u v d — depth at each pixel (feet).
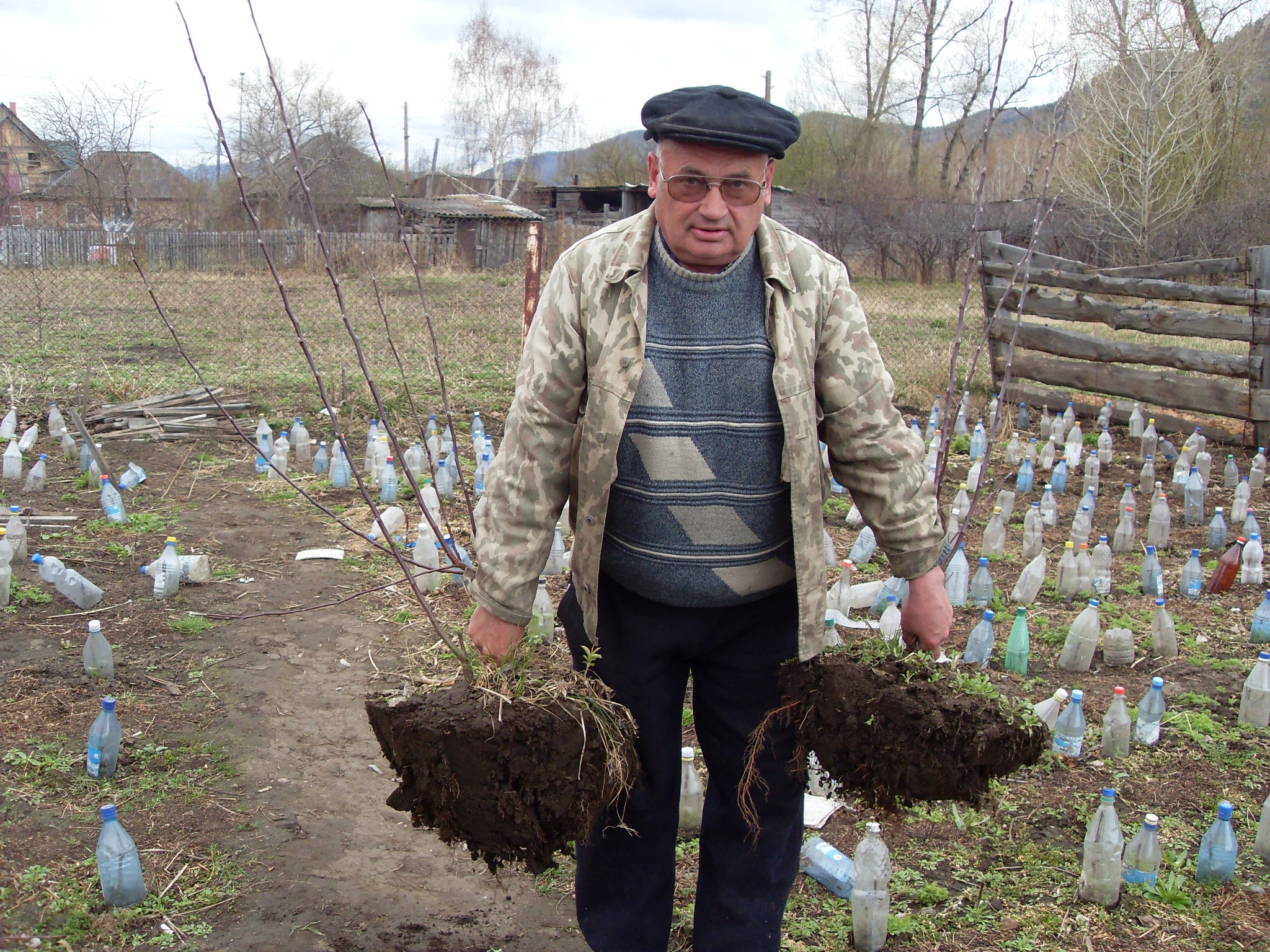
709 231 7.25
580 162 167.22
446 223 108.27
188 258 78.95
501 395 38.34
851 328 7.78
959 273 80.23
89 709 14.60
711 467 7.65
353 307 61.77
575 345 7.57
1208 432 33.09
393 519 22.94
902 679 7.91
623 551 8.00
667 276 7.58
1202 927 10.78
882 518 7.93
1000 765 7.73
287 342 49.11
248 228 104.42
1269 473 30.07
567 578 20.29
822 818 12.46
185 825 12.13
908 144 126.62
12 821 11.89
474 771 7.38
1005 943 10.50
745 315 7.60
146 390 35.96
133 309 58.75
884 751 7.72
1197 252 69.51
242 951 10.14
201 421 32.04
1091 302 35.12
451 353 46.47
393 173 124.88
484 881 11.48
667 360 7.54
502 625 7.85
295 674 16.17
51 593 18.69
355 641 17.37
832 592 18.67
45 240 75.51
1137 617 19.13
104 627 17.40
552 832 7.59
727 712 8.64
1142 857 11.37
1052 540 23.81
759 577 8.04
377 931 10.53
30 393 35.37
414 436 31.99
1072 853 11.98
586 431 7.61
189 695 15.29
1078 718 13.97
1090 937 10.60
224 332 52.03
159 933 10.35
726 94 7.01
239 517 23.86
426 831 12.35
